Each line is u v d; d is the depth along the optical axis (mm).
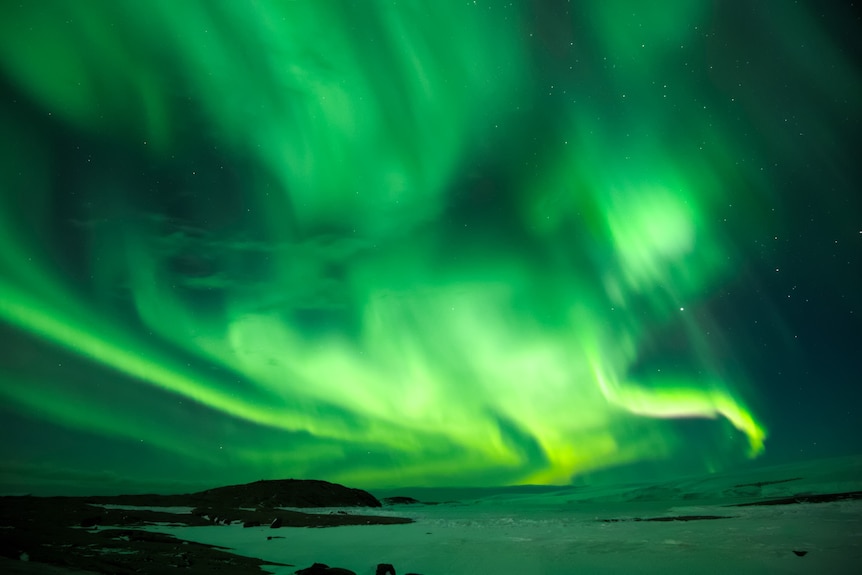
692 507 24625
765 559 9672
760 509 20812
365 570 9742
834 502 23078
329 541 13672
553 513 24266
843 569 8766
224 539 14086
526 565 9828
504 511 27312
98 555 10148
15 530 13242
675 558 10047
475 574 9203
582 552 11047
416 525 18266
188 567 9414
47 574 7848
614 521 18344
